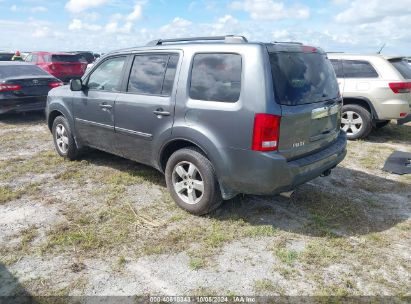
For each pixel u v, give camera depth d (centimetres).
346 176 531
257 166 332
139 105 426
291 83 345
